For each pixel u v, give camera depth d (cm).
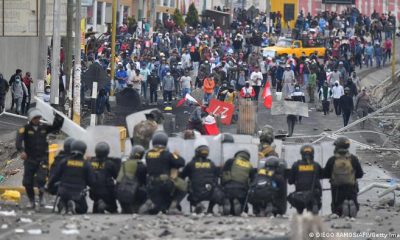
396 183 6141
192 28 15612
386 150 8038
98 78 8088
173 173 4375
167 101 11138
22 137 4600
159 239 3659
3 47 10381
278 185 4403
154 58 11781
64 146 4500
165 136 4412
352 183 4469
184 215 4344
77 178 4362
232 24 16600
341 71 12394
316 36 14950
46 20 9044
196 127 7294
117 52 13162
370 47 15400
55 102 8288
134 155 4409
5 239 3650
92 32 12288
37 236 3725
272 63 12912
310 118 10388
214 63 12875
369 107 9956
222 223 4062
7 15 8800
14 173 6166
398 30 19300
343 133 8169
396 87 12431
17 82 9500
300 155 4650
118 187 4375
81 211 4394
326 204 4800
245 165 4428
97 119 8906
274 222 4131
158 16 17975
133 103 7956
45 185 4634
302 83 12600
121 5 16388
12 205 4850
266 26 16500
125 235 3756
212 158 4522
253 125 8438
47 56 10344
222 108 8538
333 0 18762
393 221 4503
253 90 10544
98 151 4434
